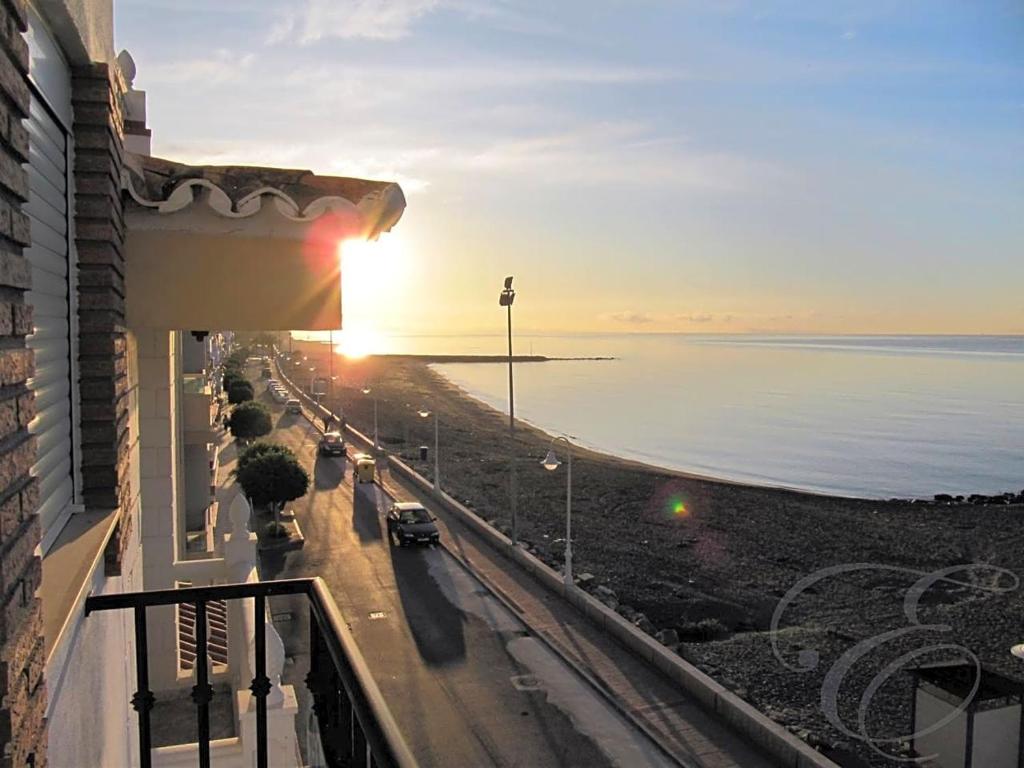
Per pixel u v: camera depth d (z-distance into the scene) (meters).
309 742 5.62
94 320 3.61
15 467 1.88
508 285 22.53
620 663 14.63
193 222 4.88
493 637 15.98
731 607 20.47
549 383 117.50
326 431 49.19
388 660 14.82
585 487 36.88
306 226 5.05
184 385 16.36
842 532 29.34
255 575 6.96
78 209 3.55
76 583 2.68
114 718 3.59
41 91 2.86
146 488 7.09
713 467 49.81
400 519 23.44
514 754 11.49
